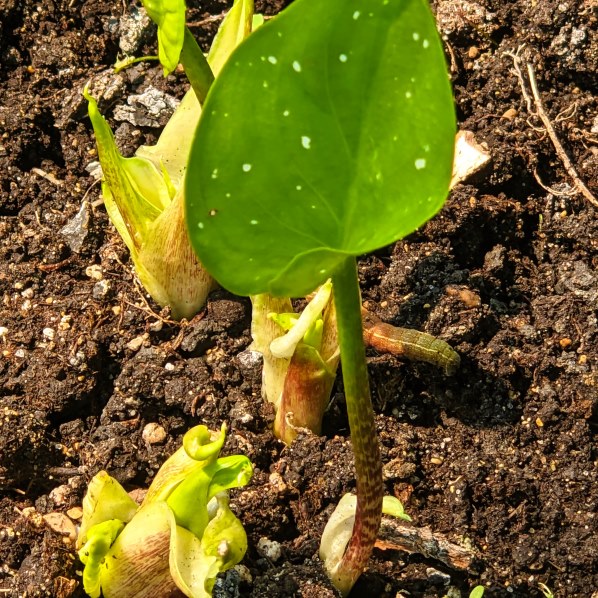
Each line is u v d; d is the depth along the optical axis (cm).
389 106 24
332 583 35
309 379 36
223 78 23
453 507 36
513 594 35
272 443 37
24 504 37
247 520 36
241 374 38
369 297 40
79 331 39
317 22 23
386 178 25
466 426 38
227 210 25
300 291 27
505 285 40
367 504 32
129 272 40
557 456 37
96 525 32
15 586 35
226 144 24
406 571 35
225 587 35
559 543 36
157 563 33
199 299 39
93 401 38
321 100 24
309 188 25
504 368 38
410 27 23
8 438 36
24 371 38
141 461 37
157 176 38
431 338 37
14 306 40
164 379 38
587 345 39
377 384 38
